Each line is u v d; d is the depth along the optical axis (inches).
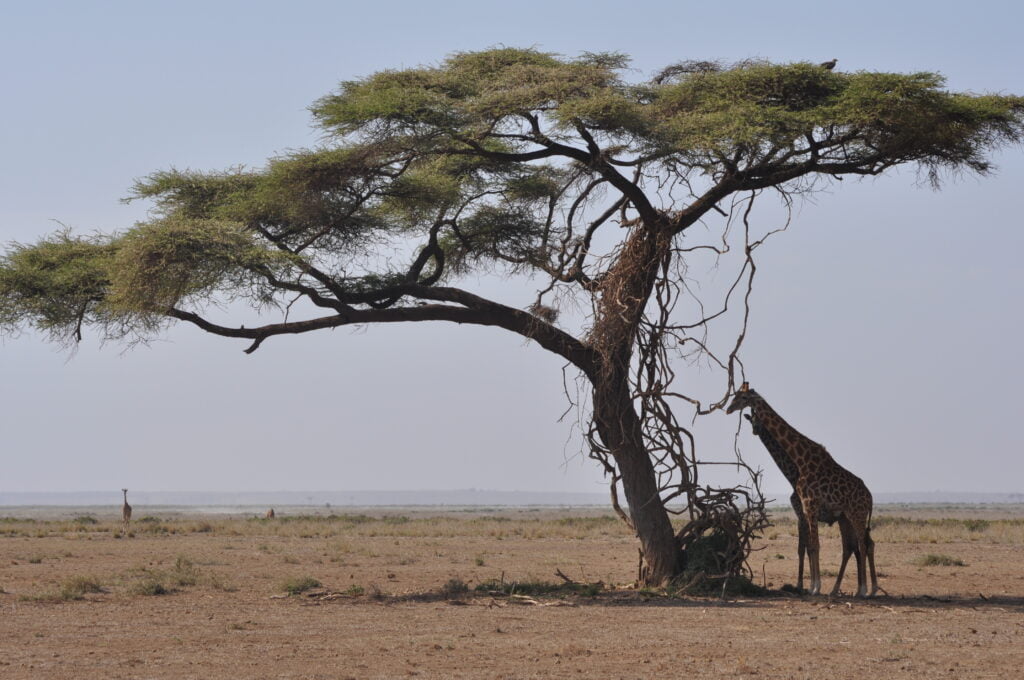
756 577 1523.1
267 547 2215.8
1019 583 1444.4
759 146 1200.2
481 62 1347.2
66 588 1237.1
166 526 3240.7
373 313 1289.4
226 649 839.7
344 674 732.0
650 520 1246.3
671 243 1227.9
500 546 2326.5
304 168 1226.0
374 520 4072.3
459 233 1501.0
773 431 1198.3
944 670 746.2
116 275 1207.6
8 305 1337.4
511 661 783.7
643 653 819.4
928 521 3659.0
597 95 1186.6
